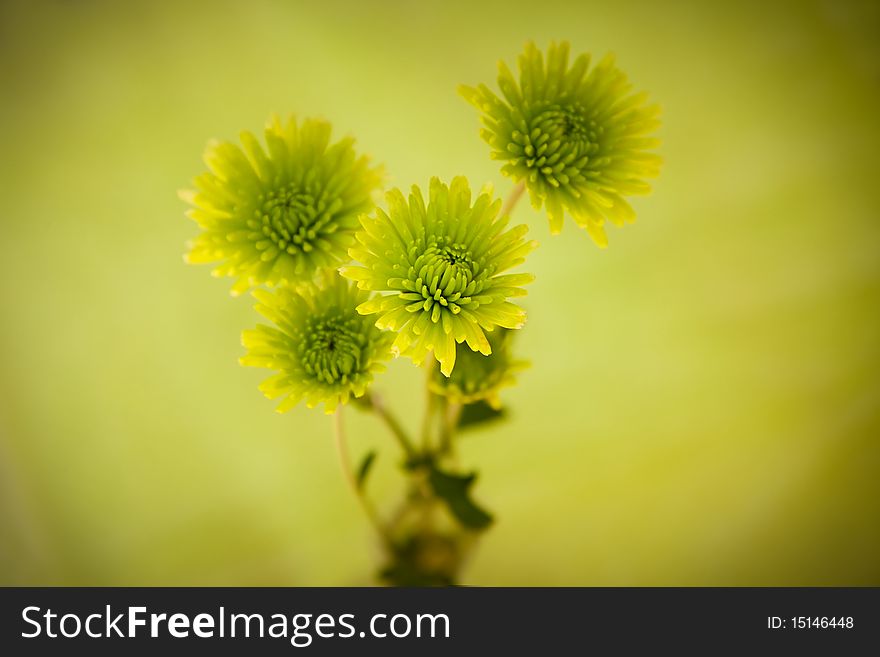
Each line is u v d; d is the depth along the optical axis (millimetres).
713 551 385
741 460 393
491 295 286
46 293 395
